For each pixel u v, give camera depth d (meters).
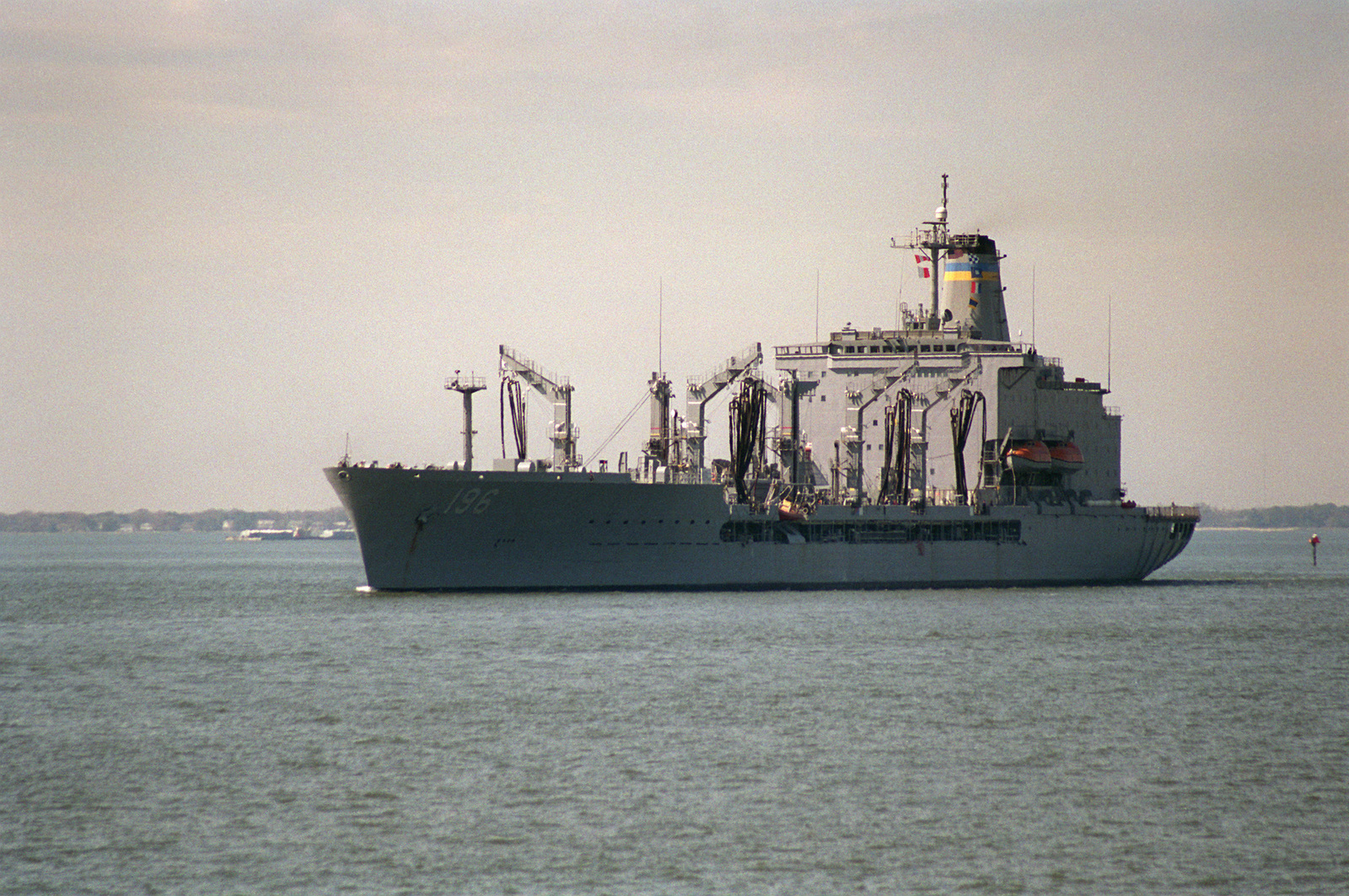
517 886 139.88
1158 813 164.00
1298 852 151.75
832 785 173.25
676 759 184.38
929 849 151.00
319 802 165.12
